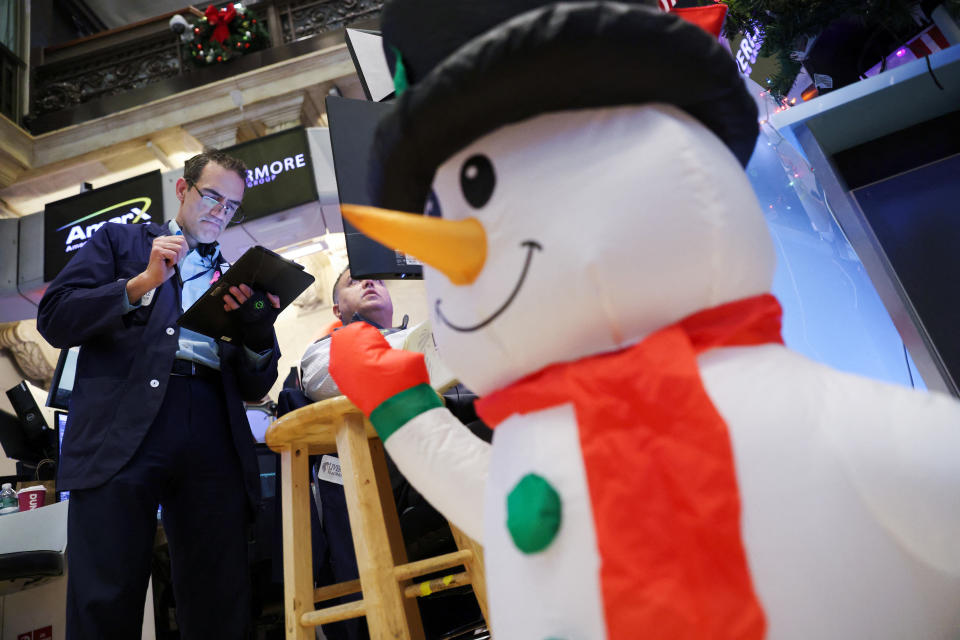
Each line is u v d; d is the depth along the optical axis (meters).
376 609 1.13
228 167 1.86
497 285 0.69
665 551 0.58
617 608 0.58
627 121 0.69
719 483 0.59
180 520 1.58
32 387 6.27
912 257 1.48
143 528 1.50
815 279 1.66
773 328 0.68
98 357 1.63
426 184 0.79
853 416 0.61
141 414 1.55
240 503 1.64
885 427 0.60
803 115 1.52
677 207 0.65
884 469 0.58
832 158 1.58
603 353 0.68
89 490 1.50
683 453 0.60
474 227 0.70
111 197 4.65
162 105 6.63
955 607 0.60
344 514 1.77
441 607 2.01
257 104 6.57
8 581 1.94
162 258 1.60
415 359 0.87
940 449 0.58
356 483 1.19
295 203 4.50
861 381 0.64
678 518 0.59
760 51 1.74
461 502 0.80
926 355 1.43
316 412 1.22
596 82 0.67
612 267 0.64
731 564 0.57
